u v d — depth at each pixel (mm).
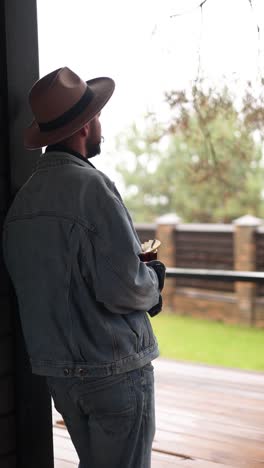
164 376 4004
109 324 1605
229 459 2678
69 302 1605
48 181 1670
